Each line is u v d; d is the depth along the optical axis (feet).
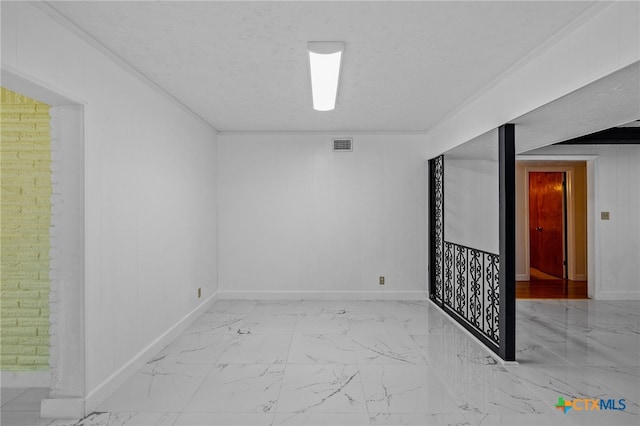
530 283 23.26
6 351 9.32
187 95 12.32
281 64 9.72
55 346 8.03
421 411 8.04
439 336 12.91
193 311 14.61
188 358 11.00
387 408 8.17
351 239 18.01
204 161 16.06
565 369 10.18
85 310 7.95
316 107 12.56
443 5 6.86
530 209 29.53
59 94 7.23
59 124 7.93
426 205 17.95
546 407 8.18
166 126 12.20
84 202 7.94
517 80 9.66
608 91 7.59
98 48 8.42
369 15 7.24
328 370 10.15
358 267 18.03
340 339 12.60
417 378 9.64
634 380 9.52
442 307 16.02
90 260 8.14
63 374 7.93
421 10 7.04
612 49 6.49
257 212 18.10
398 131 17.80
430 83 11.03
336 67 9.04
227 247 18.13
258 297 18.07
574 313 16.06
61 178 7.93
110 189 8.96
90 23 7.50
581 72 7.28
